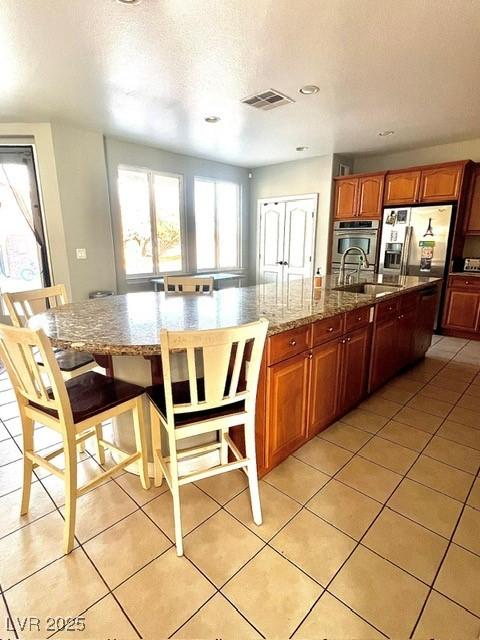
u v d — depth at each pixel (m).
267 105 3.34
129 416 1.93
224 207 6.20
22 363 1.38
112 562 1.42
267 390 1.79
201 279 3.04
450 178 4.43
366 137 4.43
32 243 4.21
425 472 1.98
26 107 3.34
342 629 1.18
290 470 1.99
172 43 2.27
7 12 1.93
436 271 4.70
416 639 1.15
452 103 3.31
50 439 2.32
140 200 4.94
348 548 1.49
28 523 1.63
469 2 1.88
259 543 1.51
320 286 3.04
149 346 1.38
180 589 1.31
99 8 1.91
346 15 1.99
